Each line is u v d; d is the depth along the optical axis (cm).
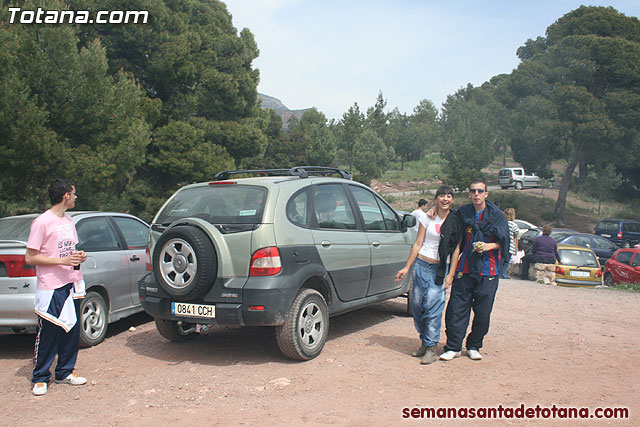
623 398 452
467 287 568
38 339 489
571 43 3934
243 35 3338
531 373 523
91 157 1392
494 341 658
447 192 558
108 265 698
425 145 7519
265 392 468
